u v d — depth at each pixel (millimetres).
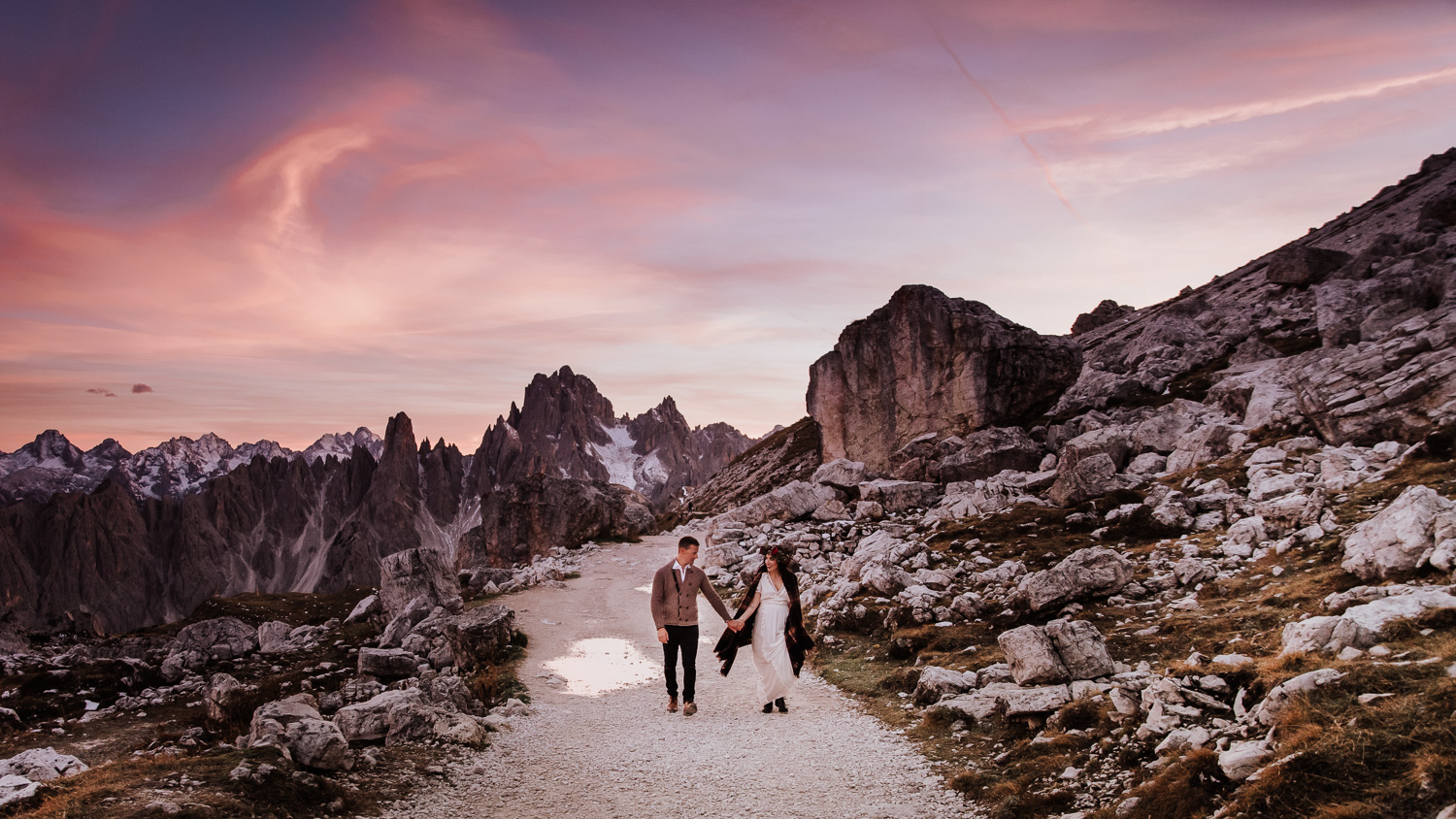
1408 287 40531
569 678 18062
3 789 9117
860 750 12102
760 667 14617
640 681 17688
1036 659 13391
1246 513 22891
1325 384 30203
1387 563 14109
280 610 40781
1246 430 32625
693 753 12148
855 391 59031
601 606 27750
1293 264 63719
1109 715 11008
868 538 31875
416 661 21812
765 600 14812
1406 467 21969
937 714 13156
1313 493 20484
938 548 28203
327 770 10555
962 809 9773
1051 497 31688
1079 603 18266
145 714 22828
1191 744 9242
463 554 49281
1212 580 17797
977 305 56625
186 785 9062
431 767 11133
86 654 32188
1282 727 8250
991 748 11625
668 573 15016
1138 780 9156
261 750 10180
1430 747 6871
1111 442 35906
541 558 42688
